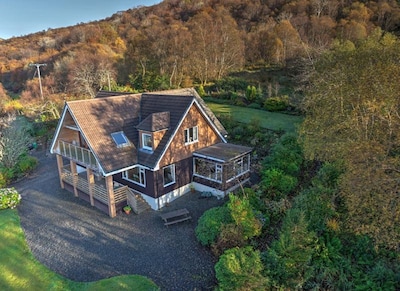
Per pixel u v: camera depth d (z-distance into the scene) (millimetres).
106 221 18562
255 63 54125
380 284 11148
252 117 34031
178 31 55250
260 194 18609
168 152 19672
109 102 21547
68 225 18312
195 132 21922
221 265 11992
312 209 14805
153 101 22688
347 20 51656
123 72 55188
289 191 19078
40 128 39062
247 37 55344
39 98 49312
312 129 17125
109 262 14734
